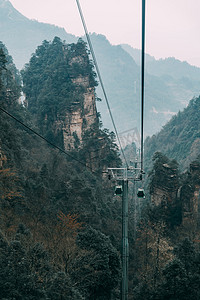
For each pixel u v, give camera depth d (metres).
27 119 148.25
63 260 43.03
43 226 52.62
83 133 163.62
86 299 41.38
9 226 47.84
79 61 170.75
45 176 88.88
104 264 44.91
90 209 83.00
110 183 148.75
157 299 47.50
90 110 171.88
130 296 59.31
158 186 107.06
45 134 156.88
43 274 35.88
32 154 122.81
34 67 199.25
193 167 103.44
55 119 159.38
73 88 166.25
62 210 74.38
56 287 33.91
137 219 113.69
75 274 42.12
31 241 39.94
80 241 47.66
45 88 174.50
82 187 90.06
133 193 151.88
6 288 31.30
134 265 74.12
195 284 46.41
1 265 33.81
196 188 101.31
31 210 61.69
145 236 78.12
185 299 46.00
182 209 101.19
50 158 123.88
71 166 136.38
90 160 149.38
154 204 108.31
